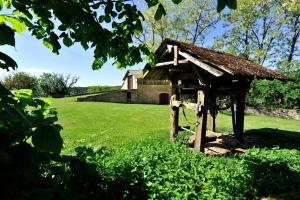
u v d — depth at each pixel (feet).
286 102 82.53
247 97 91.71
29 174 5.40
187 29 116.98
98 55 9.72
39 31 9.78
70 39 9.76
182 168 19.26
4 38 5.09
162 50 31.71
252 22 103.71
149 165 19.13
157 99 136.36
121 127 49.29
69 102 102.32
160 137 37.52
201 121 28.76
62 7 6.58
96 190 12.23
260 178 19.22
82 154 9.75
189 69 32.89
